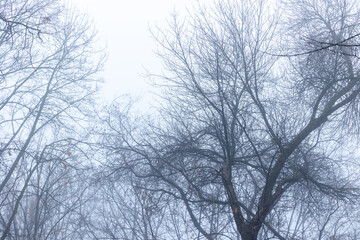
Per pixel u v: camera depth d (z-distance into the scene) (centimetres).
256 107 1250
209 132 1238
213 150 1266
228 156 1116
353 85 1209
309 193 1249
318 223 1355
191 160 1249
